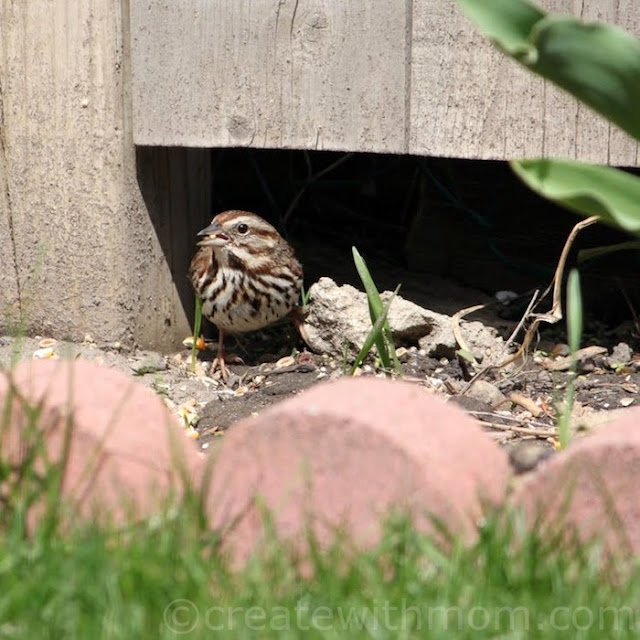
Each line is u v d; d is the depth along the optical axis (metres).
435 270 12.60
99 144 10.58
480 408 9.72
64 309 10.89
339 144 10.34
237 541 6.09
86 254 10.77
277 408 6.07
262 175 14.02
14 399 6.36
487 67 10.02
